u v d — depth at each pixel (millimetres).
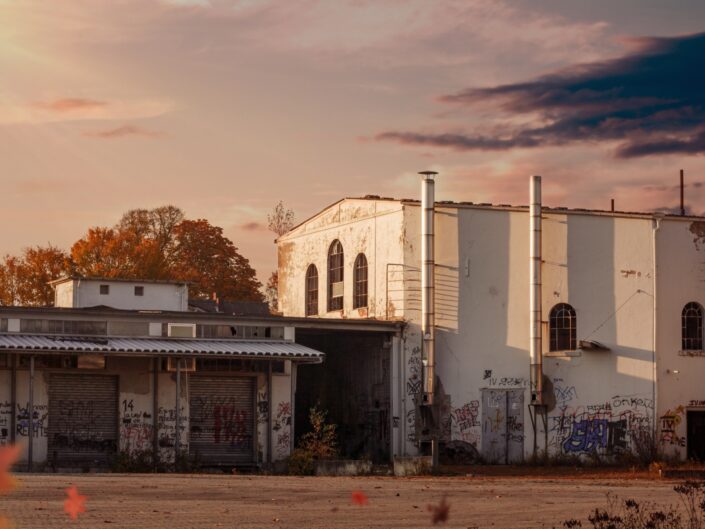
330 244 45688
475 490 26766
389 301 41281
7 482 3570
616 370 41000
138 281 46844
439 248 40625
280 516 18031
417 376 40094
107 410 34812
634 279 41500
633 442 40750
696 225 42344
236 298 73250
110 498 21000
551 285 41125
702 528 16344
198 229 73812
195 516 17625
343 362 43219
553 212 41250
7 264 68250
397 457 35688
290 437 37062
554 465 39906
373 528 16375
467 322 40531
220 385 36469
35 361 33906
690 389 41594
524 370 40719
